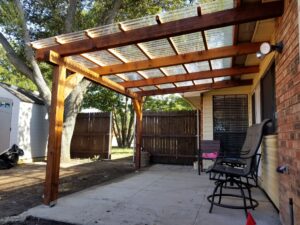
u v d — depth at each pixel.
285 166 2.77
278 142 3.19
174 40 4.14
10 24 9.87
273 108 4.14
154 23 3.54
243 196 3.45
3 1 9.62
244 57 5.08
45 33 10.68
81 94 10.05
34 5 10.30
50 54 3.93
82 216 3.38
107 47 3.84
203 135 7.68
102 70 5.33
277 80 3.21
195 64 5.45
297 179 2.35
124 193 4.63
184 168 8.27
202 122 7.73
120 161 10.22
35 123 10.48
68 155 9.92
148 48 4.42
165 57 4.84
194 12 3.31
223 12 3.19
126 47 4.35
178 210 3.63
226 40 4.25
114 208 3.71
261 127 3.63
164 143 9.63
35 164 8.89
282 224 2.99
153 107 18.47
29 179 6.04
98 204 3.91
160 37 3.54
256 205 3.59
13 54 9.34
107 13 10.18
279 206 3.23
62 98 4.16
